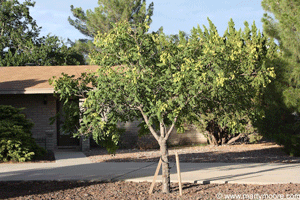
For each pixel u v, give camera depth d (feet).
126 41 27.96
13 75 69.92
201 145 71.92
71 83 30.60
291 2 51.24
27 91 60.64
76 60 123.44
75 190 31.32
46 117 65.36
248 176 35.76
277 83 51.11
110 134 33.06
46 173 39.32
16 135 49.60
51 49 115.65
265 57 59.00
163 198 28.07
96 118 28.58
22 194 29.91
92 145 70.69
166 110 28.76
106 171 40.57
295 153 52.65
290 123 53.57
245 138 71.00
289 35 49.52
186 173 38.60
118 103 29.14
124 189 31.37
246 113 31.30
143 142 69.67
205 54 27.02
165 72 28.04
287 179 33.60
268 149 62.49
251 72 28.89
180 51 28.73
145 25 28.12
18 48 128.47
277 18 53.88
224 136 71.56
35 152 52.65
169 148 69.10
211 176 36.27
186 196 28.48
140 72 27.04
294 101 49.52
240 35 67.46
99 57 29.81
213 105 30.58
